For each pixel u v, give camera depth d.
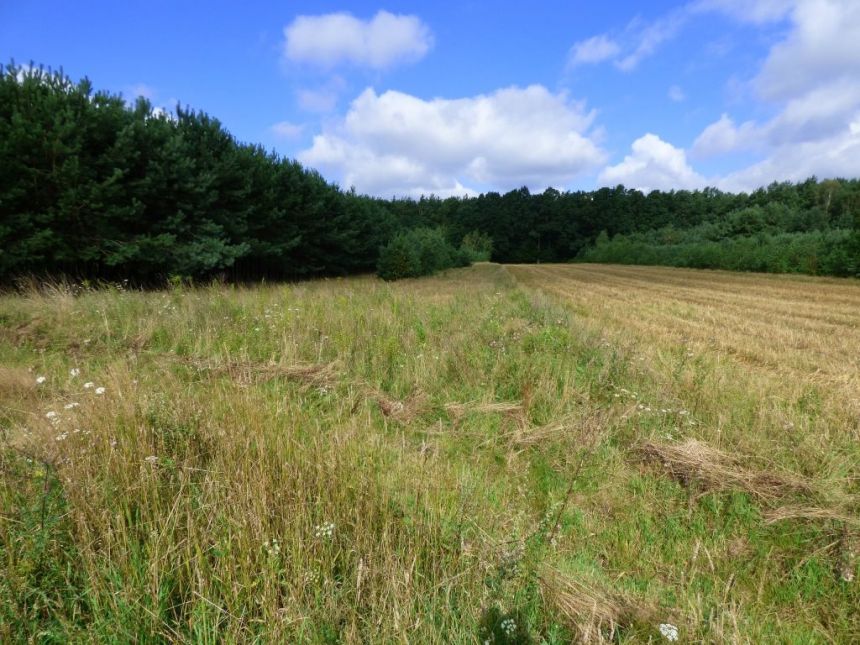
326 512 2.55
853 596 2.46
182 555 2.16
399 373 5.88
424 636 1.86
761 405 4.79
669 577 2.62
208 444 3.13
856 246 28.08
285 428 3.40
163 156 16.52
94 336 6.81
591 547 2.85
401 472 3.20
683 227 89.88
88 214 14.44
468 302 12.91
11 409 3.95
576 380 5.71
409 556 2.31
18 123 12.90
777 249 36.53
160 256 16.22
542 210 94.62
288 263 27.97
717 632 2.05
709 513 3.25
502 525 2.82
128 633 1.79
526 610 2.15
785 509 3.14
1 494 2.41
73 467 2.59
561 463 3.91
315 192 30.38
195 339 6.82
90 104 15.17
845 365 7.42
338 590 2.09
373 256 41.25
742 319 12.99
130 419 3.17
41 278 13.80
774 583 2.59
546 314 10.16
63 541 2.22
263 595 1.95
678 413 4.61
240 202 22.08
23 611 1.84
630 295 20.91
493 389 5.43
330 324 7.65
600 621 2.11
